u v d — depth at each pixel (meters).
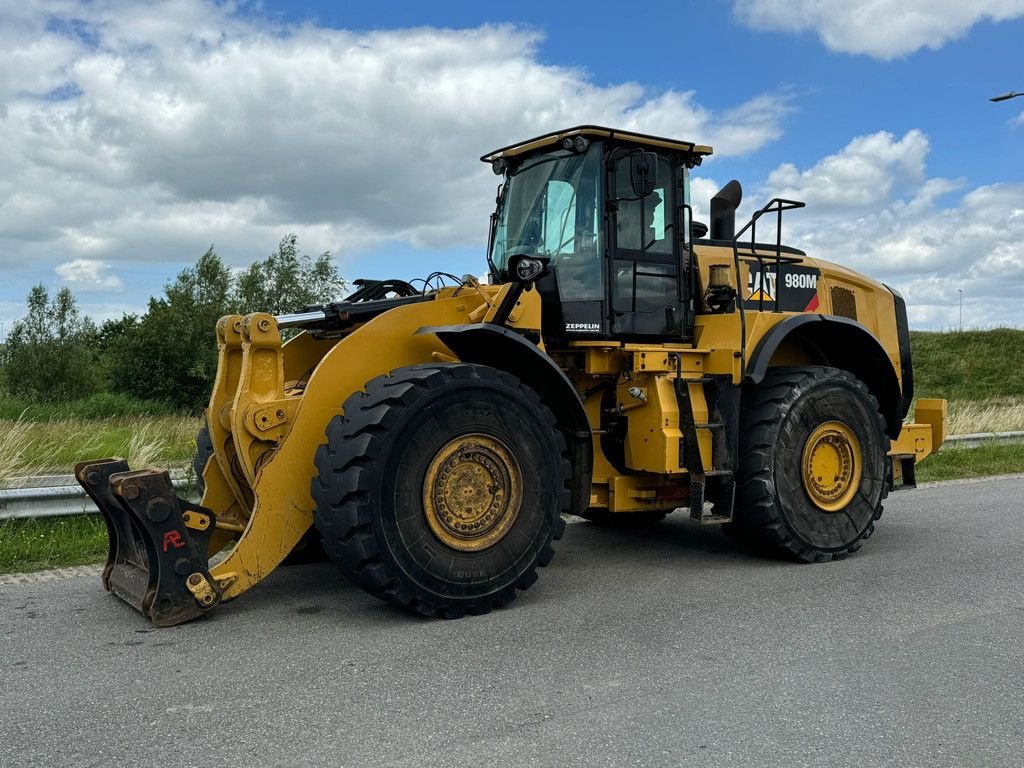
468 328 4.53
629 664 3.74
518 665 3.72
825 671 3.67
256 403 4.54
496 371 4.59
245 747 2.91
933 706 3.31
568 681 3.53
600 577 5.35
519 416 4.61
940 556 5.95
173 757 2.84
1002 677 3.62
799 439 5.69
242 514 5.06
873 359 6.34
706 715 3.20
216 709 3.23
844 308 6.99
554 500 4.75
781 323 5.72
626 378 5.58
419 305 4.79
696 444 5.40
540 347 5.21
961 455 11.55
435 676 3.58
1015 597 4.88
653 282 5.70
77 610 4.52
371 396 4.32
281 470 4.44
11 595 4.82
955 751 2.93
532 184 5.83
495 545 4.54
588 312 5.48
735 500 5.68
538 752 2.88
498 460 4.55
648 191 5.24
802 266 6.73
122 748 2.90
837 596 4.89
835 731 3.07
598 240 5.46
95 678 3.54
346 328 5.29
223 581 4.32
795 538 5.66
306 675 3.59
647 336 5.66
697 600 4.80
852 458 5.94
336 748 2.91
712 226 6.91
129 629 4.20
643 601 4.77
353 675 3.59
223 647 3.94
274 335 4.60
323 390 4.52
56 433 10.02
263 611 4.52
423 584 4.31
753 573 5.45
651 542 6.47
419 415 4.29
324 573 5.37
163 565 4.20
